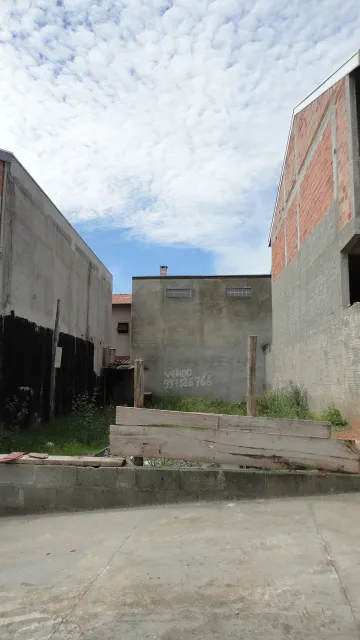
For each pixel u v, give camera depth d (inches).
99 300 723.4
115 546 159.5
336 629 103.5
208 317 816.9
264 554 144.3
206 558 144.3
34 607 120.6
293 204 514.3
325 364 384.8
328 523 165.9
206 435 212.7
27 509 206.8
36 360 435.5
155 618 112.3
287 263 550.3
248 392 229.3
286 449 206.7
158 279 828.0
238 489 201.8
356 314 311.1
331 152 371.6
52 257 487.2
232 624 107.7
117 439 217.8
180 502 203.3
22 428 396.8
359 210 319.6
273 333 657.6
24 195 408.2
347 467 202.4
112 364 784.3
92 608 118.6
